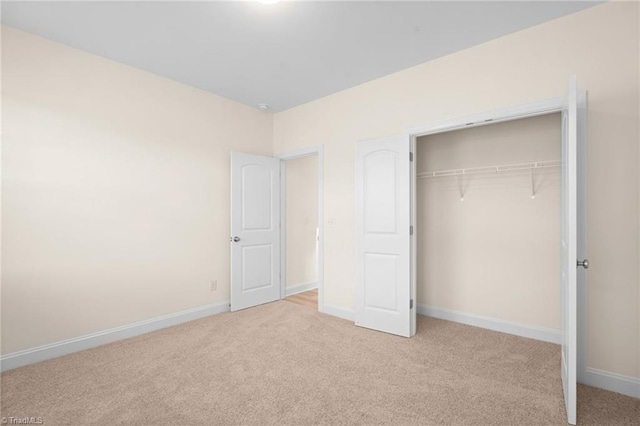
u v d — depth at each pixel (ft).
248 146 13.87
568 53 7.65
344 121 12.12
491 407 6.35
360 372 7.77
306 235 16.74
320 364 8.20
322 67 10.36
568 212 5.86
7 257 8.05
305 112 13.56
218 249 12.73
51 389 7.05
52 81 8.75
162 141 11.07
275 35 8.52
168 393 6.88
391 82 10.81
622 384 6.88
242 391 6.95
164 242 11.09
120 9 7.39
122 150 10.09
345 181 12.05
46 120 8.64
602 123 7.18
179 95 11.53
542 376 7.53
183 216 11.62
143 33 8.41
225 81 11.45
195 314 11.89
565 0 7.11
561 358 7.99
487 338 9.84
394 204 10.35
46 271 8.61
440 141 11.82
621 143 6.98
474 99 9.07
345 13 7.57
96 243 9.52
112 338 9.77
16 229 8.18
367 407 6.37
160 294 10.96
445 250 11.68
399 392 6.89
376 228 10.71
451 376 7.55
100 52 9.41
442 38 8.69
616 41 7.08
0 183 7.95
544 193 9.68
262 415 6.13
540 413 6.16
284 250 15.12
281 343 9.58
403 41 8.83
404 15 7.64
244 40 8.76
